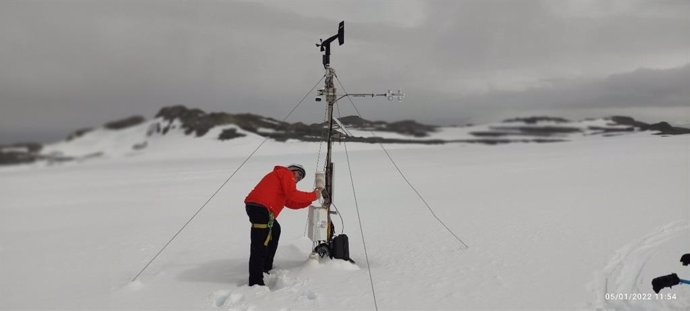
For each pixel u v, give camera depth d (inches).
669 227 271.1
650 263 200.7
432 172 825.5
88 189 493.7
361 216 364.2
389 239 274.7
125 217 405.7
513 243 246.2
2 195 287.7
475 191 519.5
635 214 316.5
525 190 501.0
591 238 250.1
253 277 187.2
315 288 179.5
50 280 210.2
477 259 215.8
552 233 266.8
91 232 331.3
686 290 165.2
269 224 190.7
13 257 253.3
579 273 189.3
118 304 171.2
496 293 168.2
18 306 170.9
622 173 639.1
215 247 275.0
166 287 192.7
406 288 176.9
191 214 426.3
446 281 184.1
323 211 215.5
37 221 346.9
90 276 215.5
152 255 258.5
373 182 666.8
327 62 220.4
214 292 180.5
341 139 222.2
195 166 732.7
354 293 172.4
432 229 298.8
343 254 211.2
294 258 238.4
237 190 609.3
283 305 162.4
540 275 187.9
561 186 522.0
